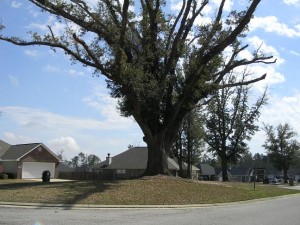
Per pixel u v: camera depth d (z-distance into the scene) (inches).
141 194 822.5
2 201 681.0
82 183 939.3
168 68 1092.5
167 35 1136.2
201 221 563.5
